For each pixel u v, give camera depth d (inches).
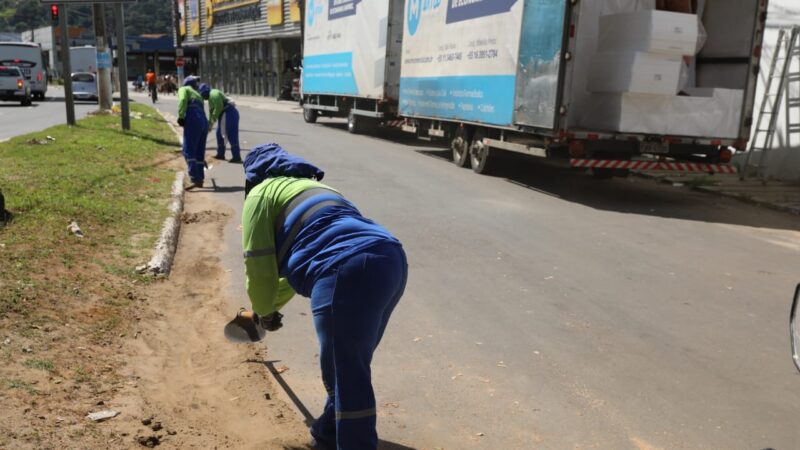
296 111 1386.6
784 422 161.6
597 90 450.0
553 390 174.6
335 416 125.5
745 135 457.4
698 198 481.7
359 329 116.3
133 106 1109.7
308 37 1023.6
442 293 248.1
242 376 173.5
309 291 121.6
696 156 486.3
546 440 150.3
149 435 137.3
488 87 516.1
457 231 343.3
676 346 206.2
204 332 202.7
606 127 444.5
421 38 641.6
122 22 673.6
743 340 213.0
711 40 489.4
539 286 260.2
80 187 358.0
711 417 162.9
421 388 173.3
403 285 125.6
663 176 566.3
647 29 415.8
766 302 251.3
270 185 129.1
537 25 446.9
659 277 278.4
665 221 393.7
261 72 1876.2
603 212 411.5
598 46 457.7
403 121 761.0
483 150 542.6
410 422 155.9
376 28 761.0
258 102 1701.5
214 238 313.4
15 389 145.7
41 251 239.8
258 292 130.0
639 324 223.8
